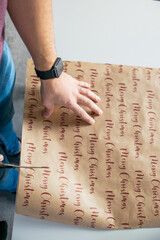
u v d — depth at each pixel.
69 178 0.60
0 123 0.90
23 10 0.50
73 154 0.63
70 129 0.65
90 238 0.60
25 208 0.58
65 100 0.65
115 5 0.82
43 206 0.58
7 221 1.30
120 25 0.80
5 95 0.80
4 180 0.89
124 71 0.73
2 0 0.44
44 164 0.61
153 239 0.61
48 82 0.62
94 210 0.59
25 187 0.58
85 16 0.79
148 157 0.64
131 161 0.63
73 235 0.60
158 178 0.62
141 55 0.77
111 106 0.69
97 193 0.60
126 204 0.60
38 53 0.55
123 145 0.65
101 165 0.62
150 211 0.60
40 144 0.63
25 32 0.53
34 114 0.66
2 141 1.01
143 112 0.69
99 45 0.77
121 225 0.59
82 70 0.72
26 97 0.68
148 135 0.66
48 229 0.60
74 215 0.58
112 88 0.71
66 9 0.79
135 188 0.61
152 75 0.73
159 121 0.68
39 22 0.51
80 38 0.77
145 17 0.82
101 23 0.79
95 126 0.66
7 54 0.73
